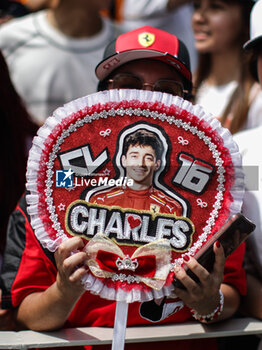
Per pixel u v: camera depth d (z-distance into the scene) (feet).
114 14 17.88
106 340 7.65
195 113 7.52
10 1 17.29
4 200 10.69
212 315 7.87
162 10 17.54
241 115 12.90
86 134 7.50
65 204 7.45
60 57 15.56
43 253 8.11
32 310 7.90
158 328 8.05
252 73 10.05
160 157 7.45
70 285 7.26
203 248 7.27
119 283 7.27
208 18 14.19
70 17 15.72
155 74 8.43
